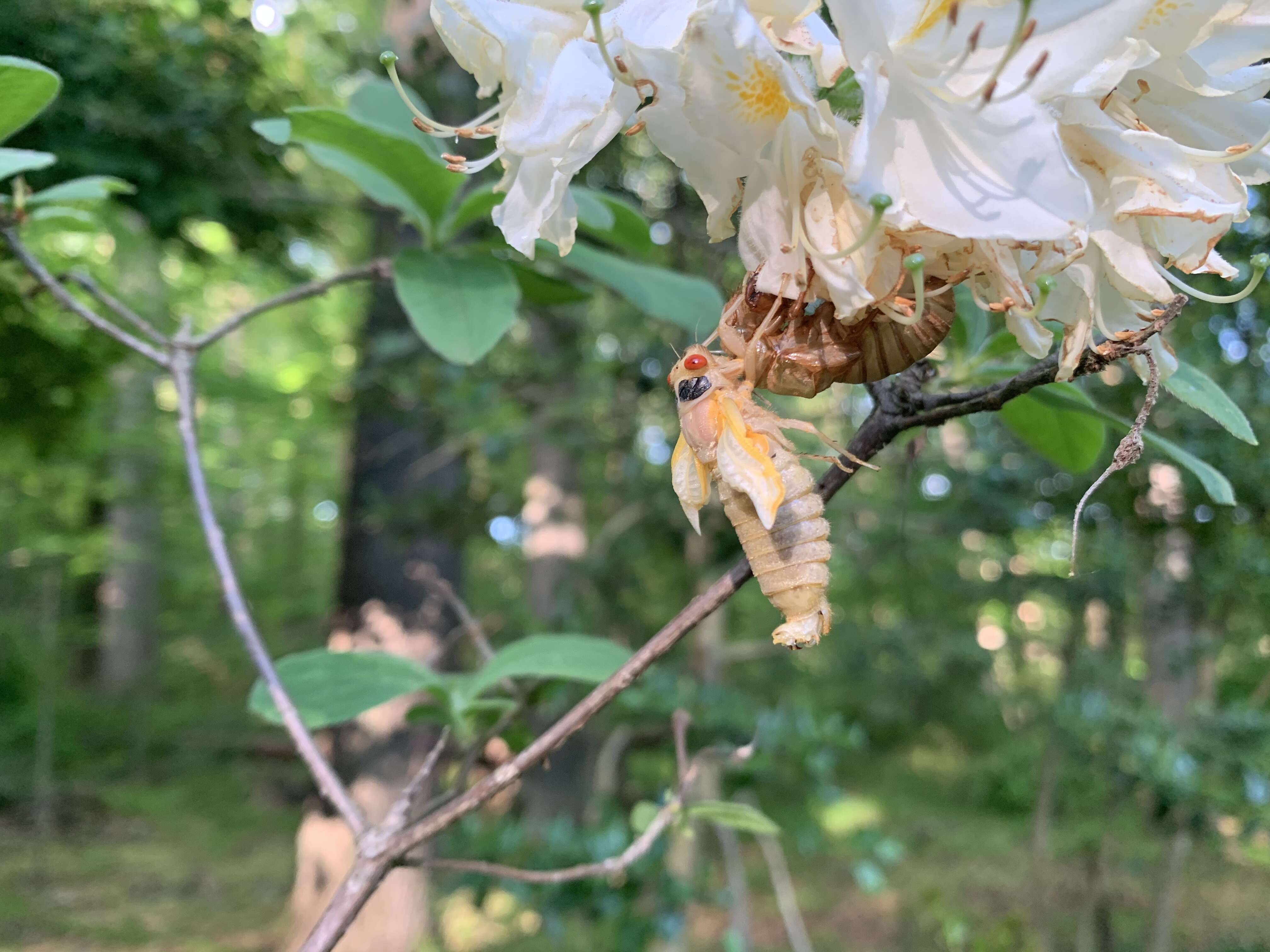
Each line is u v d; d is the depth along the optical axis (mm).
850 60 1063
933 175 1076
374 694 2135
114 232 7758
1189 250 1216
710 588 1571
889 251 1149
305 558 22422
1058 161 1022
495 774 1613
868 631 12602
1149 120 1279
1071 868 9539
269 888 11586
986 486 8148
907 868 11844
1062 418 2201
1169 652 8047
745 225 1206
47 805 13055
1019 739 13516
